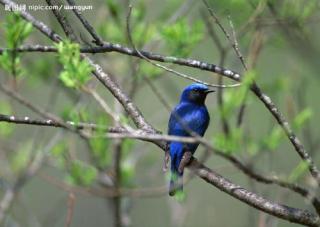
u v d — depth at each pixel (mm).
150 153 17953
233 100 8594
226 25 16531
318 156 15703
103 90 16172
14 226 15289
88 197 20969
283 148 19469
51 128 17781
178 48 11984
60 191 21078
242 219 20000
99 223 20766
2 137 15266
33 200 20828
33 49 9883
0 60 9727
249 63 12719
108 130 9469
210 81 15508
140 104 20281
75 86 8906
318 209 8289
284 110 15539
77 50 9039
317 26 14641
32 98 19609
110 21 14953
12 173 15289
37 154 14852
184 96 13430
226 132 8617
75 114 9406
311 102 17984
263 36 13383
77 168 13758
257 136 19438
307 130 13320
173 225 16062
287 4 13359
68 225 12594
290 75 14516
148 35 14633
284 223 19000
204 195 20469
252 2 13492
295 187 7398
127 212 16312
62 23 10727
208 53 16984
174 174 10258
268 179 7285
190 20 15398
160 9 16938
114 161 14367
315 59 13133
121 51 10375
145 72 14641
